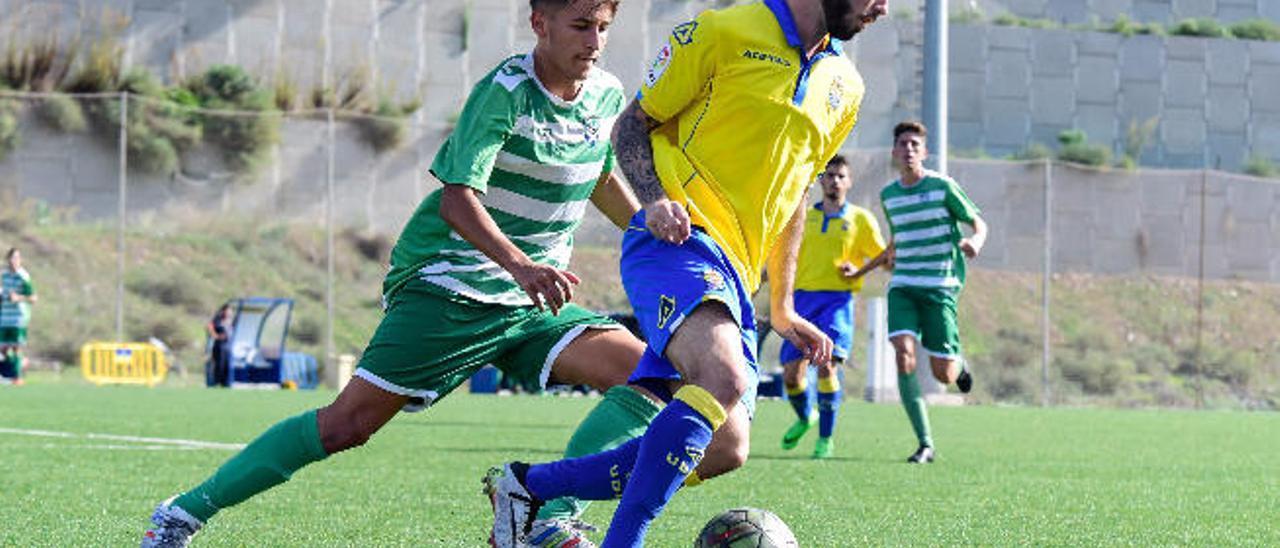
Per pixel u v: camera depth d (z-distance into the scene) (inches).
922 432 944.9
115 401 1558.8
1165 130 3740.2
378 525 553.9
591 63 386.3
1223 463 975.6
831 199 1025.5
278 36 3336.6
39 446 927.0
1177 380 2741.1
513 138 387.2
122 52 3122.5
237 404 1521.9
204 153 3006.9
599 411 394.3
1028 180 3169.3
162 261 2723.9
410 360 398.6
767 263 410.3
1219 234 3250.5
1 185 2829.7
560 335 412.2
